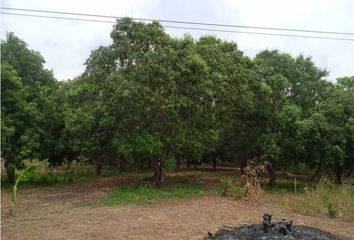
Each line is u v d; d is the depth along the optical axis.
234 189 19.00
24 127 21.59
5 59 22.11
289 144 21.61
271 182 24.03
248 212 15.05
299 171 32.72
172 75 18.31
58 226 11.97
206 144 22.64
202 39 22.64
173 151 20.98
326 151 20.97
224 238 10.76
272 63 24.83
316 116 21.03
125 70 19.61
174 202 16.92
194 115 20.17
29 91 22.47
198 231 11.70
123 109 18.58
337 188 18.25
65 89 23.42
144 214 14.08
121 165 34.28
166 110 18.45
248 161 23.33
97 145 21.50
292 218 14.17
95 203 16.48
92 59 20.98
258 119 23.31
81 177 28.08
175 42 19.72
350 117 20.88
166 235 11.16
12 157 21.14
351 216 14.28
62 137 23.20
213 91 19.62
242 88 21.70
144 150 18.84
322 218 14.29
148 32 19.92
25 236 10.77
